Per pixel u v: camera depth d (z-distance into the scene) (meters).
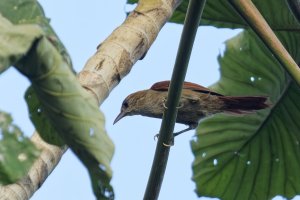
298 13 10.09
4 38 5.44
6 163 5.34
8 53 5.34
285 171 14.43
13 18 5.91
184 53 8.77
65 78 5.66
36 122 6.94
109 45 9.59
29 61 5.53
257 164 14.52
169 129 9.29
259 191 14.60
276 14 13.20
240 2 8.92
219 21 13.80
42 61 5.57
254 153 14.50
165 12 10.31
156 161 9.37
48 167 8.39
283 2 13.09
